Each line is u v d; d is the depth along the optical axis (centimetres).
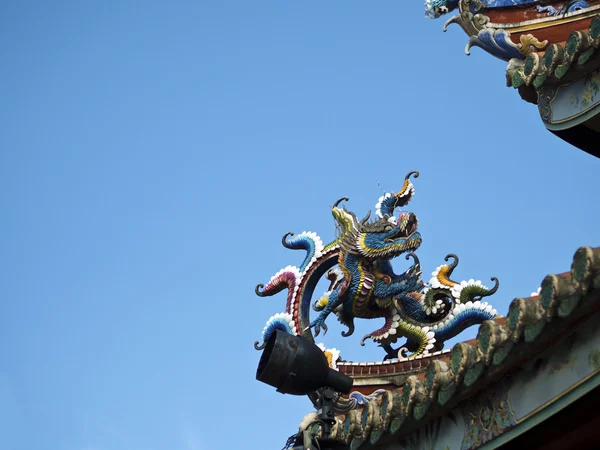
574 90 1066
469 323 1266
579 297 759
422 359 1261
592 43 1012
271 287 1405
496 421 870
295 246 1415
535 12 1192
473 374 864
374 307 1329
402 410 926
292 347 887
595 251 743
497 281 1284
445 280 1315
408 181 1390
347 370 1269
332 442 893
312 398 1180
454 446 911
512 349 823
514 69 1131
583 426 813
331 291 1345
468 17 1191
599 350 783
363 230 1346
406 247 1311
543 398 827
